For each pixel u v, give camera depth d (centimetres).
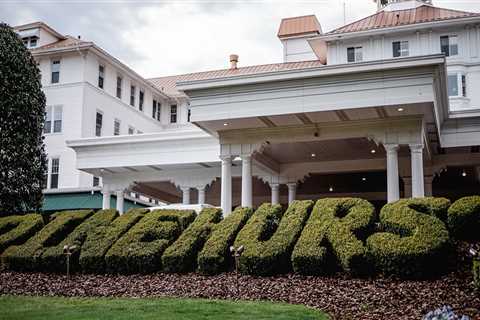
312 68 1664
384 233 1134
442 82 1670
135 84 3847
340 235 1163
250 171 1897
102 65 3472
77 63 3297
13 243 1471
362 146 2077
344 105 1641
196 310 912
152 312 903
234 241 1284
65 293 1173
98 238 1393
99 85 3434
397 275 1070
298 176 2355
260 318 840
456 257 1088
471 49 2983
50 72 3341
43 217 1600
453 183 2884
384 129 1756
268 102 1720
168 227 1371
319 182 2848
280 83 1714
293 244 1216
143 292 1137
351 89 1644
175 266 1267
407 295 967
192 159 2253
